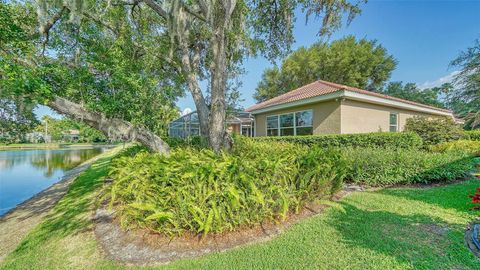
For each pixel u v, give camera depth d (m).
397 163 5.41
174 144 7.92
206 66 8.32
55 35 5.18
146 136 5.48
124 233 3.37
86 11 5.14
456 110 14.19
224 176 2.98
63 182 9.55
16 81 3.51
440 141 9.81
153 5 5.74
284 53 8.06
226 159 3.38
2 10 4.29
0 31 4.11
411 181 5.37
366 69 23.48
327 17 6.45
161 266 2.54
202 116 6.24
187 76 6.49
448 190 4.79
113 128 4.92
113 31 6.28
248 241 2.96
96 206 4.82
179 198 2.86
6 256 3.33
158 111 5.54
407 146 7.89
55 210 5.30
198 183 2.90
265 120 14.12
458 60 12.39
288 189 3.41
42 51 5.04
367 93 9.88
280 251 2.69
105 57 4.96
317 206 4.02
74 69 4.77
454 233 2.94
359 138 8.39
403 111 12.59
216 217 2.79
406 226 3.18
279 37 7.68
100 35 5.57
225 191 2.90
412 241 2.77
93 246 3.15
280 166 3.38
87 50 5.02
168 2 5.16
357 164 5.52
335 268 2.33
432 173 5.26
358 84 23.56
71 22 4.92
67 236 3.57
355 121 10.02
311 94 10.74
